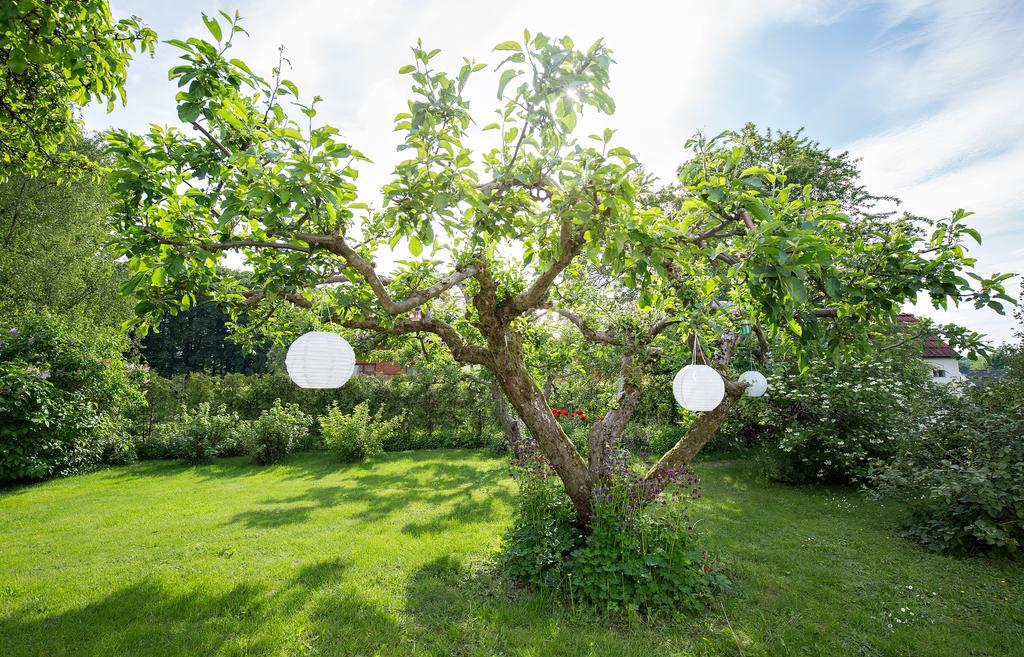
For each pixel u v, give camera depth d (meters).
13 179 11.31
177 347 30.94
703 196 2.47
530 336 5.83
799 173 11.05
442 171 2.38
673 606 3.42
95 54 3.23
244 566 4.24
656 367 4.94
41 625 3.26
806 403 7.18
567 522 4.22
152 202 2.58
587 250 2.43
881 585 3.92
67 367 8.90
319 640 3.10
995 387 5.69
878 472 6.27
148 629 3.19
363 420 10.95
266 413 10.65
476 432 12.79
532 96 2.19
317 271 3.08
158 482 8.32
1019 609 3.52
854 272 2.94
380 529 5.30
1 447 7.73
